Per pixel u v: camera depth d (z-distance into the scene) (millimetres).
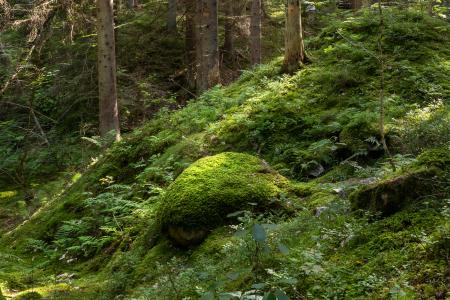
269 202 6332
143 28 21297
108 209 8844
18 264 8734
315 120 8688
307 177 7617
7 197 14664
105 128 14156
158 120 11586
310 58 10961
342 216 5133
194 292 4934
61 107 18422
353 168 7176
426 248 3959
